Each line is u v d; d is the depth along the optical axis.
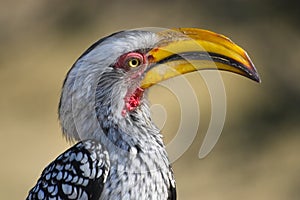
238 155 18.62
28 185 17.94
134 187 8.17
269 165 18.55
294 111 19.47
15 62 22.12
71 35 22.47
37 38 22.69
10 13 23.05
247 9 21.12
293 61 20.16
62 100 8.31
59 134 19.70
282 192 17.94
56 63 21.89
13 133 19.80
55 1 22.97
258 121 19.33
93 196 8.26
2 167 18.55
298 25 20.62
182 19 21.88
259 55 20.31
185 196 17.70
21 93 21.11
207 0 21.78
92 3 22.59
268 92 19.78
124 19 22.36
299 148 18.80
